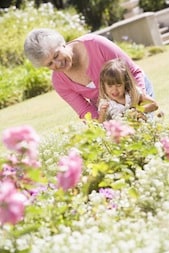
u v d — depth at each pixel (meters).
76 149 4.09
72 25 19.73
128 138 4.41
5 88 14.15
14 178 3.62
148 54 16.53
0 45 17.72
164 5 28.77
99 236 3.19
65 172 3.23
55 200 3.70
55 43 4.94
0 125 11.34
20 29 19.11
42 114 11.34
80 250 3.08
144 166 4.21
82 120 4.95
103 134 4.14
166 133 4.66
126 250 3.05
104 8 28.81
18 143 3.21
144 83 5.23
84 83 5.34
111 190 4.01
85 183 4.05
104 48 5.13
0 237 3.41
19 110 12.59
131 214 3.71
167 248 3.12
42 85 14.27
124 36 18.28
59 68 5.03
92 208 3.77
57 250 3.10
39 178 3.48
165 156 4.22
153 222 3.50
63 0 30.52
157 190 3.91
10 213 2.94
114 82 5.01
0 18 19.86
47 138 5.57
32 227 3.44
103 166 4.01
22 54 17.64
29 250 3.27
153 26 18.03
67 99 5.60
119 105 5.09
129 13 24.22
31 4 21.77
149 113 5.19
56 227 3.50
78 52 5.16
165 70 12.77
